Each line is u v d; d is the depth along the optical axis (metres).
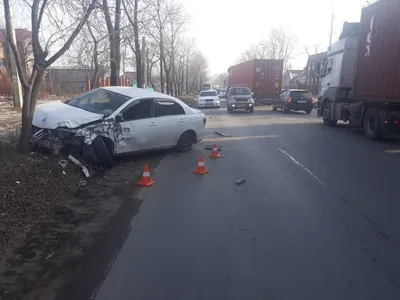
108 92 8.48
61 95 29.41
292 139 12.45
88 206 5.29
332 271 3.52
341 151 10.09
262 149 10.41
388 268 3.60
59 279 3.33
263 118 21.02
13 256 3.71
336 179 7.00
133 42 17.06
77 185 6.10
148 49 23.55
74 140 6.97
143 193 6.02
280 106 26.83
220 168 7.92
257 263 3.67
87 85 31.78
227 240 4.20
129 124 7.86
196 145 10.95
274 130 15.02
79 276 3.39
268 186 6.48
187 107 9.68
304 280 3.36
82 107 8.10
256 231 4.47
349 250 3.98
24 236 4.17
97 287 3.21
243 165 8.23
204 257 3.79
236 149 10.40
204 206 5.39
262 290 3.18
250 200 5.68
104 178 6.78
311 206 5.41
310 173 7.46
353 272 3.51
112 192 6.03
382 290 3.21
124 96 8.25
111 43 13.02
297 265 3.63
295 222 4.77
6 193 4.92
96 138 7.14
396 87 10.82
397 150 10.30
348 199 5.75
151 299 3.04
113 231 4.44
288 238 4.27
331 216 5.01
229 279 3.36
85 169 6.65
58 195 5.48
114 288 3.20
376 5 11.89
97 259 3.73
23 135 6.68
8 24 6.21
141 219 4.84
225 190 6.23
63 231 4.38
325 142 11.79
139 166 7.94
